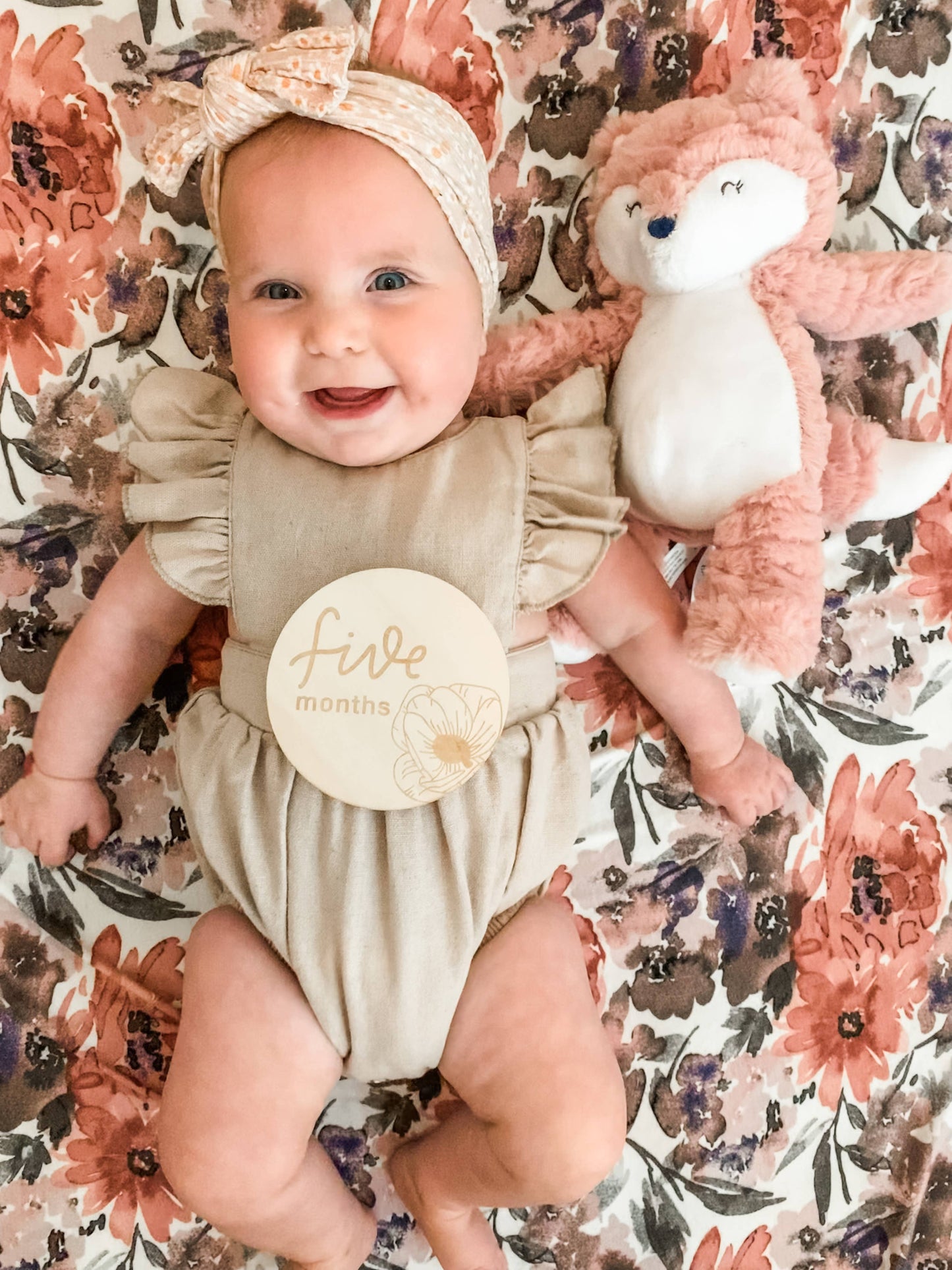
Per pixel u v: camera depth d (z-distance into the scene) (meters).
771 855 0.95
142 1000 0.89
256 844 0.77
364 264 0.68
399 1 0.87
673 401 0.79
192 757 0.81
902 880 0.96
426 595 0.75
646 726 0.95
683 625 0.84
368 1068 0.80
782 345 0.80
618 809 0.94
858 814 0.96
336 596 0.75
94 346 0.88
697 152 0.77
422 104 0.72
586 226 0.89
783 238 0.80
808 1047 0.94
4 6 0.84
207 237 0.89
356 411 0.72
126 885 0.90
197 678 0.92
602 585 0.82
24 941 0.88
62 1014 0.88
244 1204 0.75
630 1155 0.91
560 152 0.90
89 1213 0.87
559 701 0.85
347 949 0.75
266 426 0.78
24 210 0.86
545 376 0.87
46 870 0.89
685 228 0.77
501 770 0.78
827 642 0.96
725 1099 0.93
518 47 0.89
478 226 0.76
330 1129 0.91
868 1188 0.93
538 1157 0.77
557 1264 0.90
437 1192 0.83
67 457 0.88
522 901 0.83
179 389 0.83
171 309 0.89
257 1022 0.76
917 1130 0.94
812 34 0.90
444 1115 0.92
